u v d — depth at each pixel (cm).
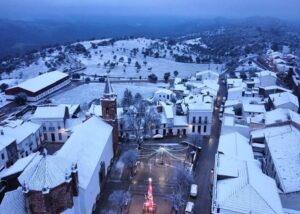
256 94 12331
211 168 7475
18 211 4353
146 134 9262
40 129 8950
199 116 9250
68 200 4534
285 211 5116
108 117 7838
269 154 6500
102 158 6612
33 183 4184
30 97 13650
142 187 6694
